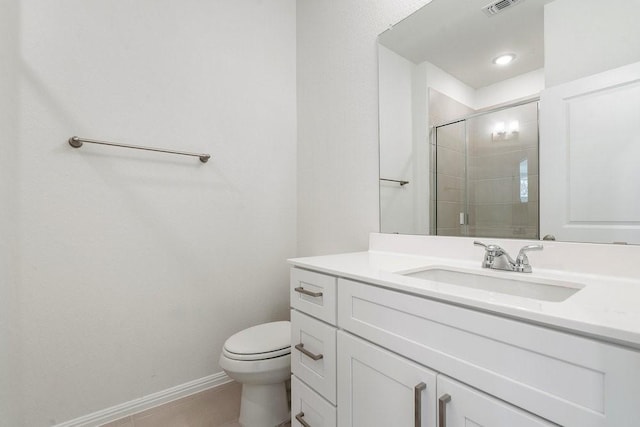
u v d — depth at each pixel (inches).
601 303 23.1
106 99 54.6
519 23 40.9
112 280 55.1
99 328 53.7
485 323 23.6
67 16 51.4
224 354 51.3
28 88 48.2
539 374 20.9
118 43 55.9
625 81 32.4
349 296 36.2
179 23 62.7
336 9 68.0
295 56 80.4
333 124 68.7
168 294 60.9
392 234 55.9
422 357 28.0
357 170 63.2
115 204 55.5
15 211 47.1
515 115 41.0
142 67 58.4
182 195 62.8
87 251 52.8
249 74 72.3
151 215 59.1
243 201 71.1
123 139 56.2
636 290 27.5
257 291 72.9
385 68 57.7
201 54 65.4
